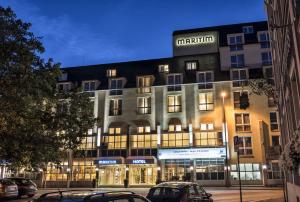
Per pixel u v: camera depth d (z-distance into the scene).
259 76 44.75
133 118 47.38
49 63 13.25
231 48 48.38
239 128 43.47
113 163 45.22
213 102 45.06
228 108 44.19
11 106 12.10
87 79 52.50
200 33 50.91
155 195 12.46
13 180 25.61
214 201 22.52
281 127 20.23
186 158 43.53
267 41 47.62
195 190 13.32
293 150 11.17
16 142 12.24
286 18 10.92
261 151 42.06
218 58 48.88
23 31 12.27
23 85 12.07
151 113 46.94
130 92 48.59
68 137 14.47
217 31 50.53
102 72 52.94
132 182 45.50
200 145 43.94
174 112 46.03
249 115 43.59
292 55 10.37
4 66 11.66
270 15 19.00
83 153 15.74
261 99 43.53
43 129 13.80
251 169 42.03
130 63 52.56
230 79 45.22
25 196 26.58
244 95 23.30
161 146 45.19
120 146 46.78
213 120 44.41
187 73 47.97
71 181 46.81
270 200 21.89
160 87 47.50
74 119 14.54
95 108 49.19
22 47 11.98
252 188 37.19
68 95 14.78
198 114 45.09
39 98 13.27
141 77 48.81
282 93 16.31
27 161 13.42
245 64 47.09
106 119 48.41
